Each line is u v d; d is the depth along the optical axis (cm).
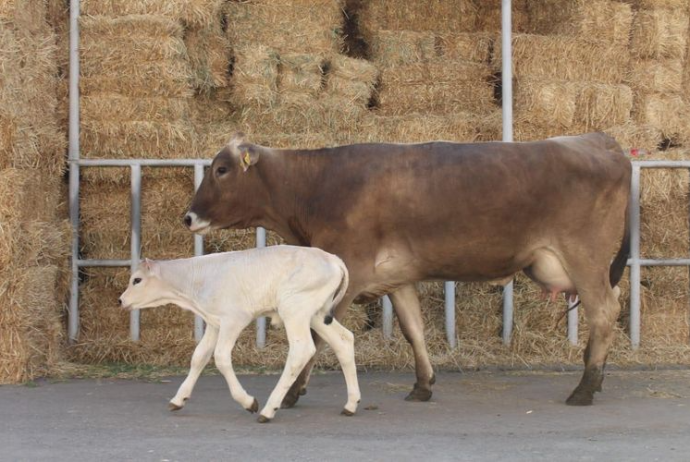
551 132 1022
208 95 1048
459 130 1020
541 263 803
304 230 813
